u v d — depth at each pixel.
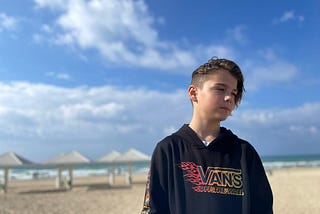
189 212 1.61
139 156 25.47
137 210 12.35
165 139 1.78
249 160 1.74
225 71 1.74
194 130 1.77
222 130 1.78
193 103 1.82
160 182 1.69
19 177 49.38
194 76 1.81
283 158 116.56
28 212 12.46
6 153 23.05
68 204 14.63
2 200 16.73
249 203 1.64
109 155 26.00
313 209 11.05
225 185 1.65
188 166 1.68
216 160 1.68
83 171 64.38
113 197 17.06
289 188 18.19
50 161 23.94
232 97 1.75
